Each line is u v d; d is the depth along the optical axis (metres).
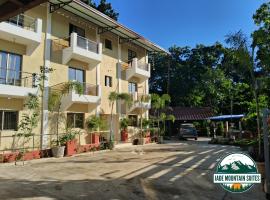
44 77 17.33
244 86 33.53
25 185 9.60
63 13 20.20
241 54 14.38
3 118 15.93
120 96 23.80
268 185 7.88
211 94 44.47
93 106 22.20
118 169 12.72
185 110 43.50
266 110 8.06
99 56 21.73
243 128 31.88
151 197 8.16
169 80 51.34
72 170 12.53
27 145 16.97
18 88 15.73
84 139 21.03
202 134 42.44
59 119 19.06
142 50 30.11
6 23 15.35
